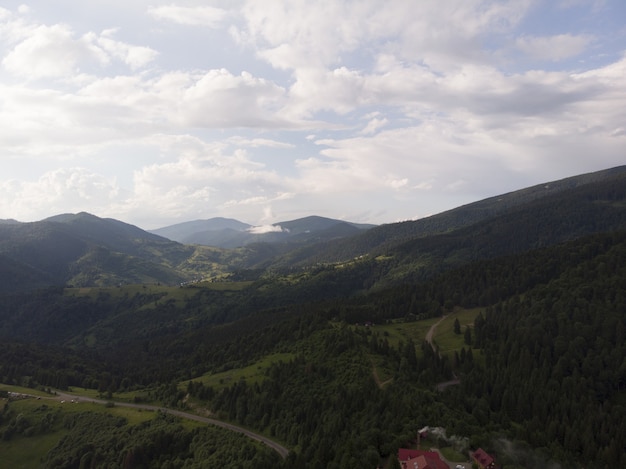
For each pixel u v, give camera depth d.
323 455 141.00
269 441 174.50
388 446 135.00
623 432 159.62
